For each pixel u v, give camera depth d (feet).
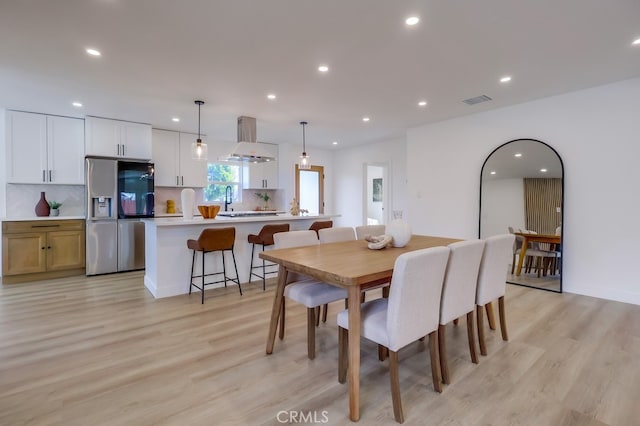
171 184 19.10
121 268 16.15
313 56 9.17
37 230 14.47
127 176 16.24
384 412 5.65
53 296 12.27
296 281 8.57
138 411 5.65
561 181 12.53
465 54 9.07
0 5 6.66
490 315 9.04
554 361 7.32
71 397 6.03
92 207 15.46
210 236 11.65
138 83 11.16
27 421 5.38
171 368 7.07
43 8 6.79
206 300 11.85
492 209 14.53
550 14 7.12
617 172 11.36
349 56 9.18
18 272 14.07
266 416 5.54
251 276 14.66
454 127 16.07
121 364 7.24
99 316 10.18
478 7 6.86
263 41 8.31
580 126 12.09
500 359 7.43
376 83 11.26
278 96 12.60
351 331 5.55
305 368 7.11
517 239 13.74
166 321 9.78
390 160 22.25
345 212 25.91
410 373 6.95
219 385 6.44
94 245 15.43
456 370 7.00
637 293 11.08
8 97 12.74
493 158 14.49
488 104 13.73
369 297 12.19
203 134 20.03
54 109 14.43
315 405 5.84
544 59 9.41
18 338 8.56
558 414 5.55
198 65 9.73
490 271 7.70
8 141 14.40
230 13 7.06
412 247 8.75
